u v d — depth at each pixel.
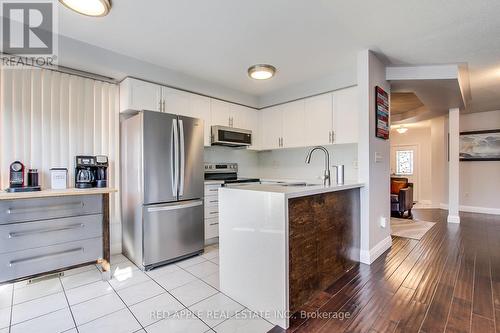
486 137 5.70
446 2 1.90
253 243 1.91
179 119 2.95
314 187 2.19
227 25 2.24
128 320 1.76
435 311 1.83
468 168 5.95
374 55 2.83
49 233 2.17
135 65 2.93
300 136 3.92
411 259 2.84
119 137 3.11
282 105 4.17
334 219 2.32
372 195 2.82
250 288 1.92
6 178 2.37
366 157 2.75
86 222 2.35
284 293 1.70
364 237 2.75
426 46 2.62
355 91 3.29
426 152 7.52
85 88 2.87
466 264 2.69
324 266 2.17
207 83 3.69
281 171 4.60
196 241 3.09
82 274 2.54
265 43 2.58
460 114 6.01
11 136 2.40
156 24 2.23
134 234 2.79
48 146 2.62
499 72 3.31
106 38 2.48
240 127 4.20
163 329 1.67
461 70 3.24
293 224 1.82
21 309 1.90
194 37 2.46
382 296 2.04
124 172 3.00
